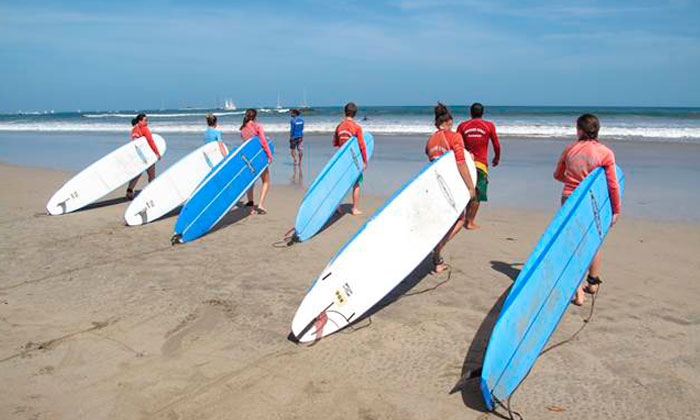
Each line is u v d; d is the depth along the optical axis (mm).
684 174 10266
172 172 7562
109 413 2805
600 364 3242
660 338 3543
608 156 3939
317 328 3676
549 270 3277
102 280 4875
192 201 6273
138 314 4109
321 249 5777
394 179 10422
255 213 7668
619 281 4598
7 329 3848
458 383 3006
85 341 3654
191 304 4289
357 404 2869
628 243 5715
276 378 3150
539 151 14711
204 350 3520
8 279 4926
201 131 26781
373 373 3201
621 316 3891
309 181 10531
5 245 6086
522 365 2963
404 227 4250
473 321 3881
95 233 6656
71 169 12711
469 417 2744
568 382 3057
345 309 3826
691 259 5121
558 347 3467
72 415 2793
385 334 3721
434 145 4816
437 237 4348
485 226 6590
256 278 4887
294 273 5008
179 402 2900
